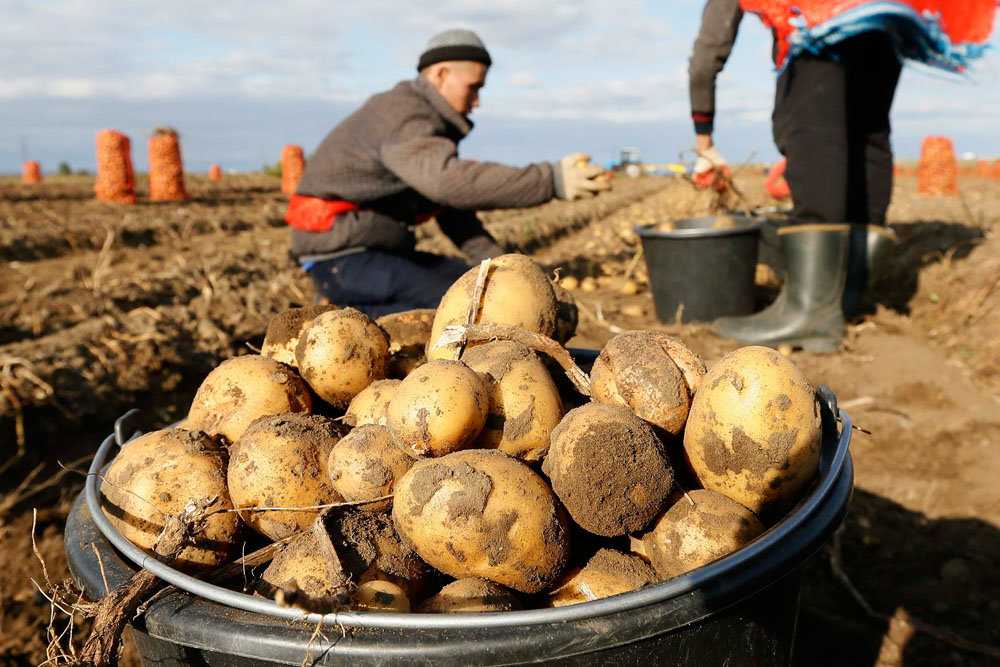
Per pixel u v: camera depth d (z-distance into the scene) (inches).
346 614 39.0
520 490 49.9
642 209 690.2
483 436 59.0
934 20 157.9
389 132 141.3
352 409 66.2
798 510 48.3
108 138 572.7
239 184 978.1
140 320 201.2
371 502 54.9
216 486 58.4
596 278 321.7
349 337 69.8
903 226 354.0
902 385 169.5
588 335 220.4
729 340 193.2
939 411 156.9
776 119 183.3
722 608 41.6
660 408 60.2
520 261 73.3
